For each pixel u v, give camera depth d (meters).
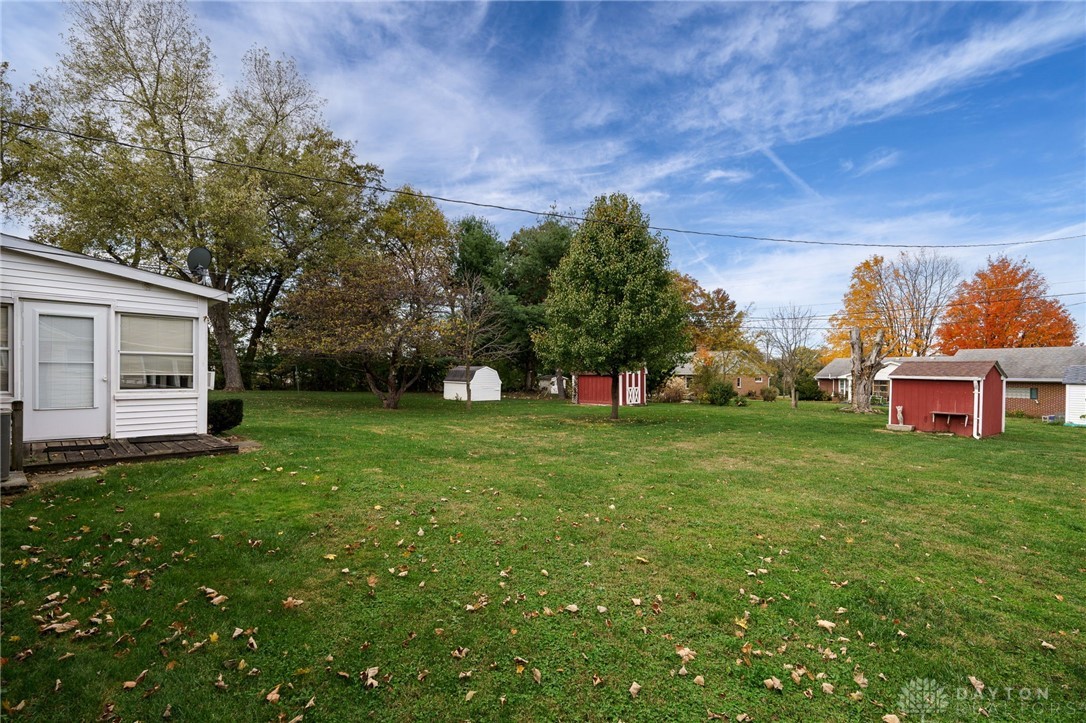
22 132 17.14
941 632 3.48
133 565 3.87
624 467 8.52
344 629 3.24
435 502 5.93
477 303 21.20
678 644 3.24
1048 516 6.25
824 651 3.21
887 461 9.98
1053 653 3.26
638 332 14.29
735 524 5.64
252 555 4.18
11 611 3.16
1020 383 27.75
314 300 17.06
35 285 7.46
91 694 2.52
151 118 19.36
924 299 35.81
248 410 15.88
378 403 20.70
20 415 5.87
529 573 4.20
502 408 21.20
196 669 2.77
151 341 8.55
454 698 2.66
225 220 18.77
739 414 20.70
